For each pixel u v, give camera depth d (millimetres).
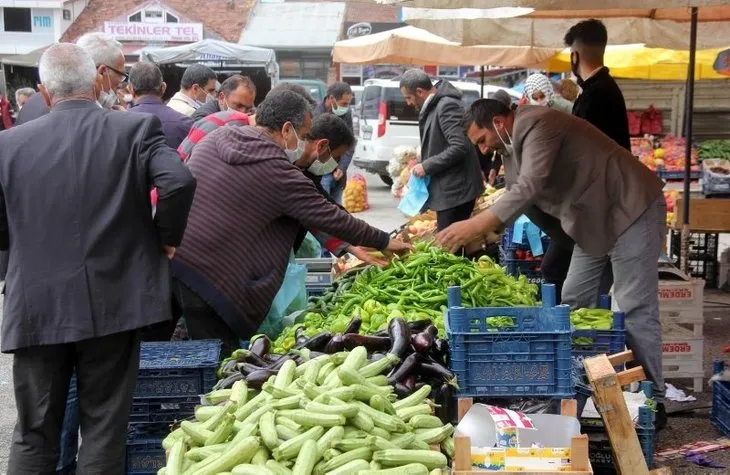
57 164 3838
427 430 3580
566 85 12219
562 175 5578
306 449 3191
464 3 5543
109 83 6449
